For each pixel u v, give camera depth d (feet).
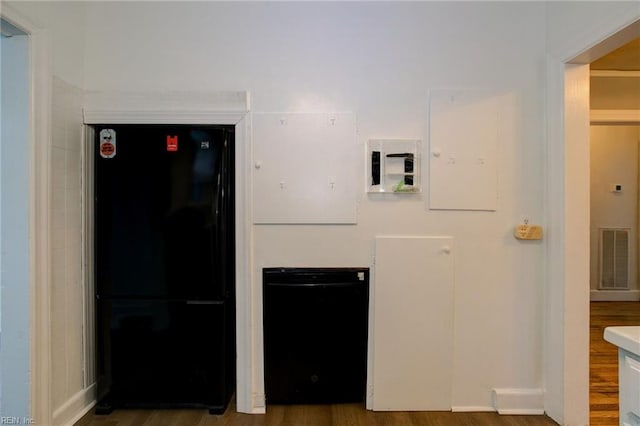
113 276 6.36
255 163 6.52
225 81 6.53
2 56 5.20
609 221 14.79
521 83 6.55
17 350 5.28
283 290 6.52
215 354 6.40
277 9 6.54
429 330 6.58
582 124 6.13
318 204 6.55
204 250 6.33
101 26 6.53
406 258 6.56
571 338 6.13
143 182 6.33
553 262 6.37
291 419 6.30
